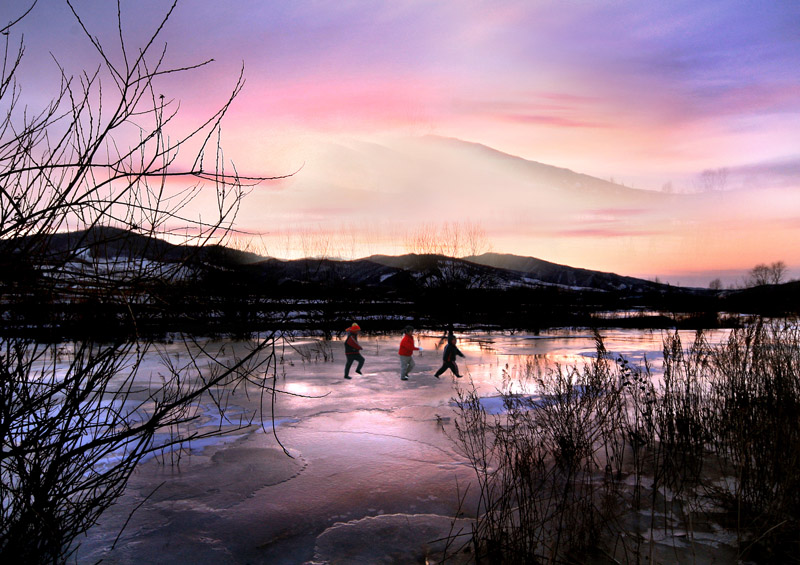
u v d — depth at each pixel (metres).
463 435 7.98
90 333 3.18
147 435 3.31
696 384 8.16
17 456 3.13
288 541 4.80
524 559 4.27
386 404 10.21
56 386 3.18
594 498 5.58
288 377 13.22
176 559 4.44
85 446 3.20
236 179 2.59
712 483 6.02
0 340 2.98
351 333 13.34
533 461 6.47
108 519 5.14
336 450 7.38
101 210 2.64
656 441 7.64
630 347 22.09
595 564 4.23
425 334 28.72
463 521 5.21
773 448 5.44
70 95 2.54
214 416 9.14
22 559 3.47
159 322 3.05
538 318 38.25
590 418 7.91
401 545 4.73
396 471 6.55
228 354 15.80
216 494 5.81
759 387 6.84
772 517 4.73
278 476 6.38
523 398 10.20
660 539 4.69
